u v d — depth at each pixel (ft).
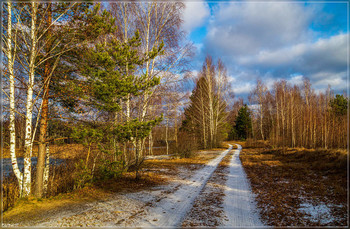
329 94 128.06
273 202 23.36
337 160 40.29
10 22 22.31
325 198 22.68
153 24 46.26
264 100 163.84
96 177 32.30
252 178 37.19
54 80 27.94
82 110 30.12
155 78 32.17
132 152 43.73
